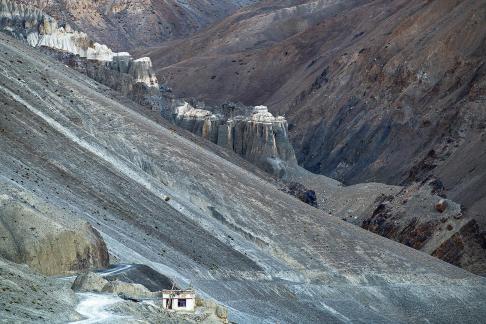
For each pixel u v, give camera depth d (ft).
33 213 304.91
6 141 416.05
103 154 476.95
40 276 267.59
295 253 488.02
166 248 412.98
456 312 495.82
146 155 506.07
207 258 431.02
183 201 486.38
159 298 292.81
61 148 448.24
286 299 438.81
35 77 508.12
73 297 263.70
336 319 444.96
